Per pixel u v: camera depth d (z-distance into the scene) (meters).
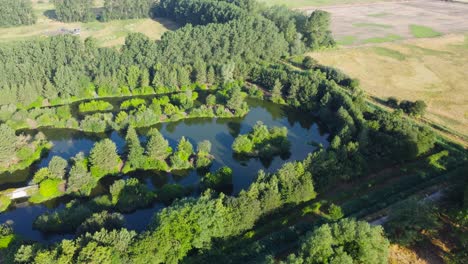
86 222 101.62
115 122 166.25
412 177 126.38
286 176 116.56
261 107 194.50
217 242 100.06
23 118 165.62
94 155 133.25
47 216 112.06
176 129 170.00
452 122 171.50
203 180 129.62
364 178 132.88
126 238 91.25
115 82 195.00
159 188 131.88
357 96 172.88
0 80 182.25
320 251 81.38
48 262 85.06
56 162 128.75
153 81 198.75
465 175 120.88
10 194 124.88
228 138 164.75
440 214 107.75
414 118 174.62
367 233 84.62
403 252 95.81
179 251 94.25
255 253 95.50
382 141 142.00
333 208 106.81
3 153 135.62
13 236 100.25
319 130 175.25
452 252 93.44
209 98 185.00
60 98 188.38
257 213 106.44
